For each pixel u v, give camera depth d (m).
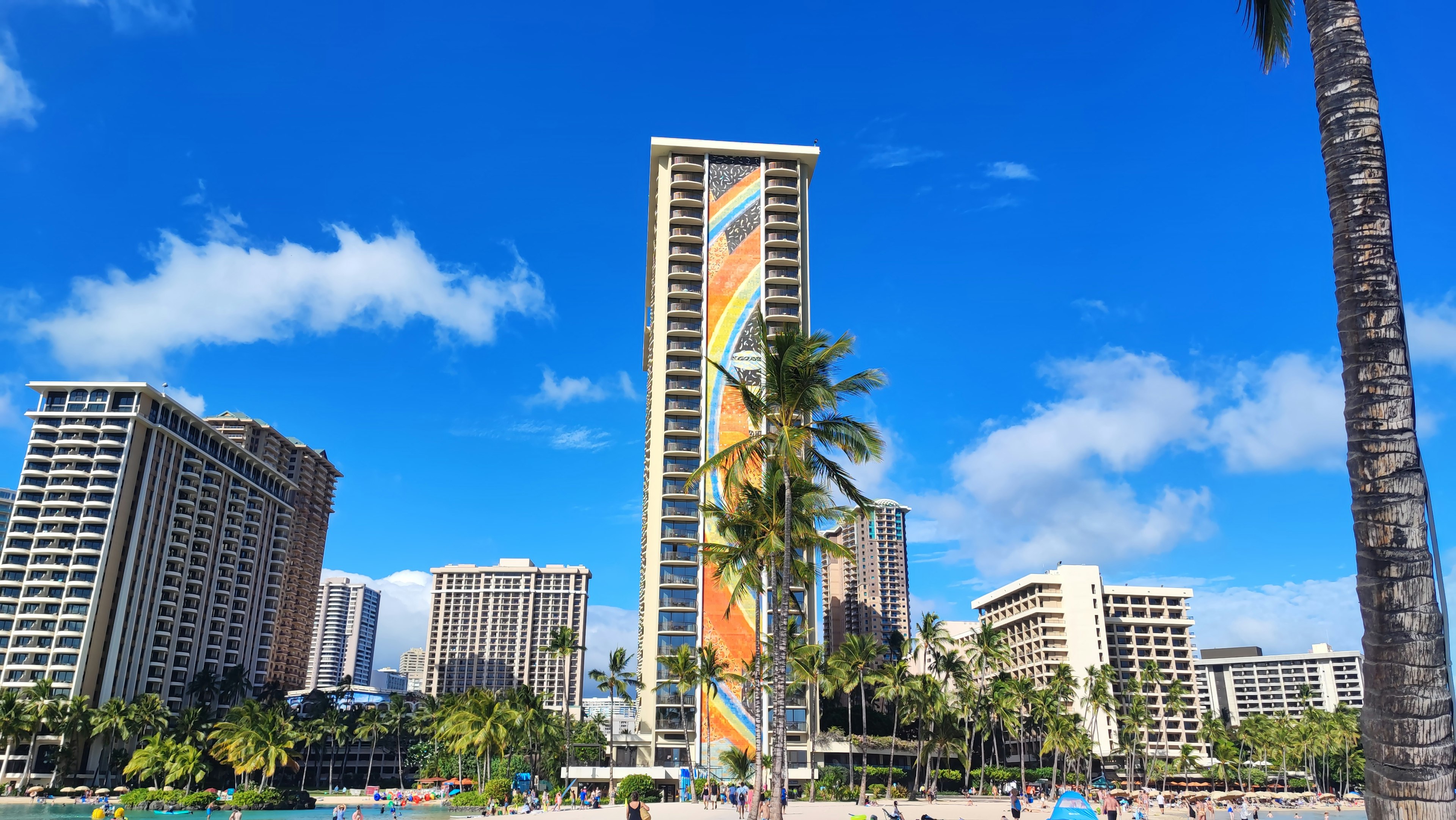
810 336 33.56
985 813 67.31
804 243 129.38
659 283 124.31
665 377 119.81
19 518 135.50
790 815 66.19
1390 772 8.73
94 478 139.38
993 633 119.00
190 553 154.62
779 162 133.12
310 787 161.38
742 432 116.19
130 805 88.00
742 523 36.84
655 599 109.38
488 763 108.50
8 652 128.00
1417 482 9.16
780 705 31.08
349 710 168.88
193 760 101.25
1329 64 10.61
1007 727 122.12
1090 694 134.88
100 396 145.75
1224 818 85.88
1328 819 88.19
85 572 133.50
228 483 169.62
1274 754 152.75
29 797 111.00
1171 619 167.00
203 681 146.38
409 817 78.38
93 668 130.50
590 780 99.12
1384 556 9.09
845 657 107.38
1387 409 9.37
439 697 199.25
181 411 154.38
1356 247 9.91
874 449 32.84
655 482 115.25
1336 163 10.27
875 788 102.69
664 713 106.50
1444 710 8.68
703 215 128.00
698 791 89.88
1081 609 163.75
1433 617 8.86
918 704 103.62
